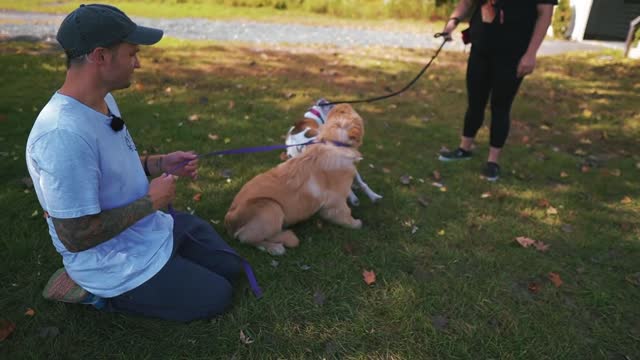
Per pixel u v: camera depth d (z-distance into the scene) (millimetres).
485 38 3678
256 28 11656
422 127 5203
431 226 3279
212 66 7508
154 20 11703
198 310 2252
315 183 2938
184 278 2193
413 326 2361
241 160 4133
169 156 2443
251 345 2205
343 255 2902
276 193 2832
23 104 5078
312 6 15117
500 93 3797
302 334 2293
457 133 5078
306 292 2570
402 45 10516
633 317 2504
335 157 2973
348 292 2594
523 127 5457
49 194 1681
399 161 4297
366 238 3102
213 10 14023
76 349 2148
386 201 3600
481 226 3297
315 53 9086
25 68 6520
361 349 2219
